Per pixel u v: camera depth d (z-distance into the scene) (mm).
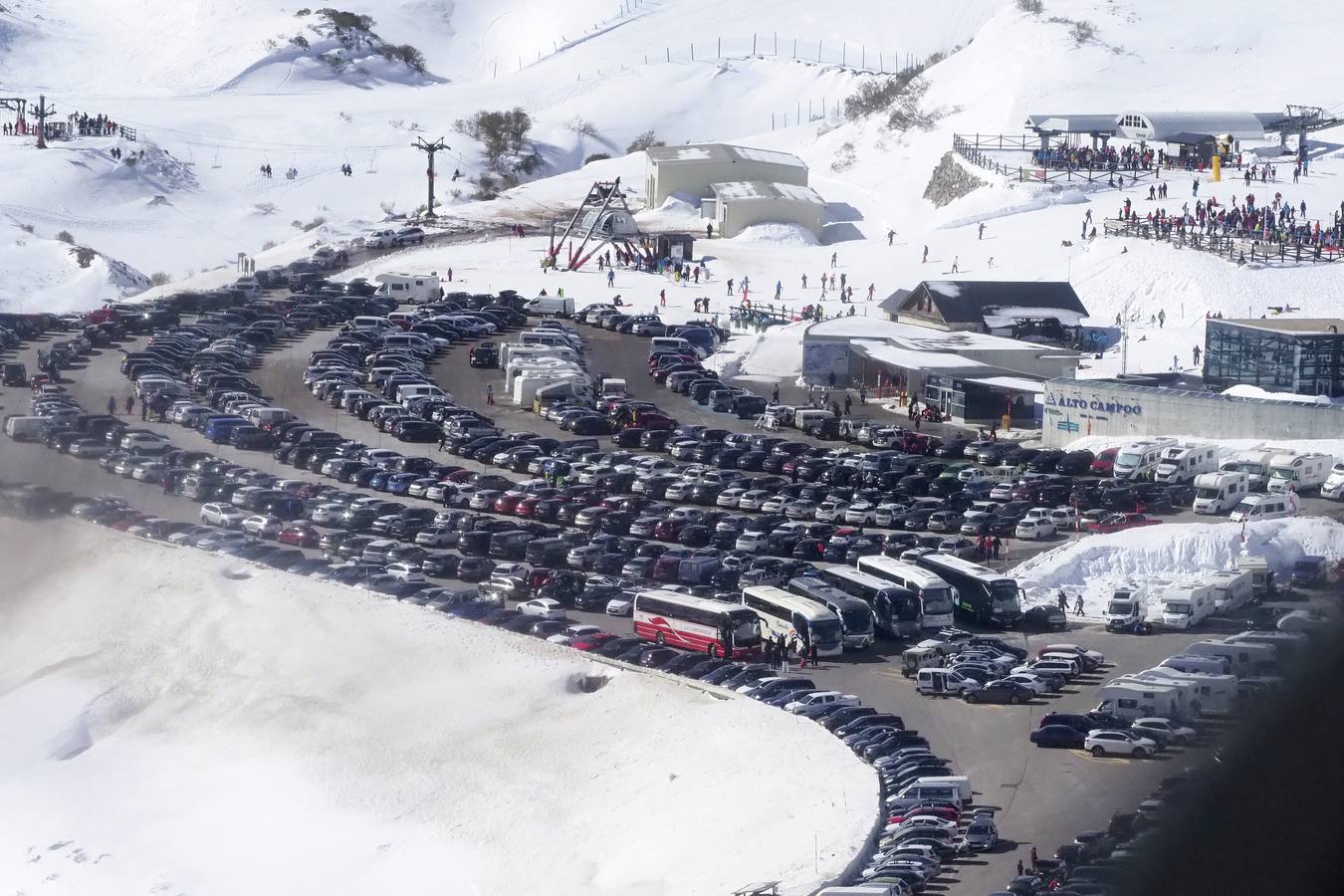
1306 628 94625
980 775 88250
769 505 142875
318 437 162000
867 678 105938
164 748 109688
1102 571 125375
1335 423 150000
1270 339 170250
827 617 110438
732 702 99188
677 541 135250
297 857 95375
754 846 82062
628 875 84812
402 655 114062
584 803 94500
